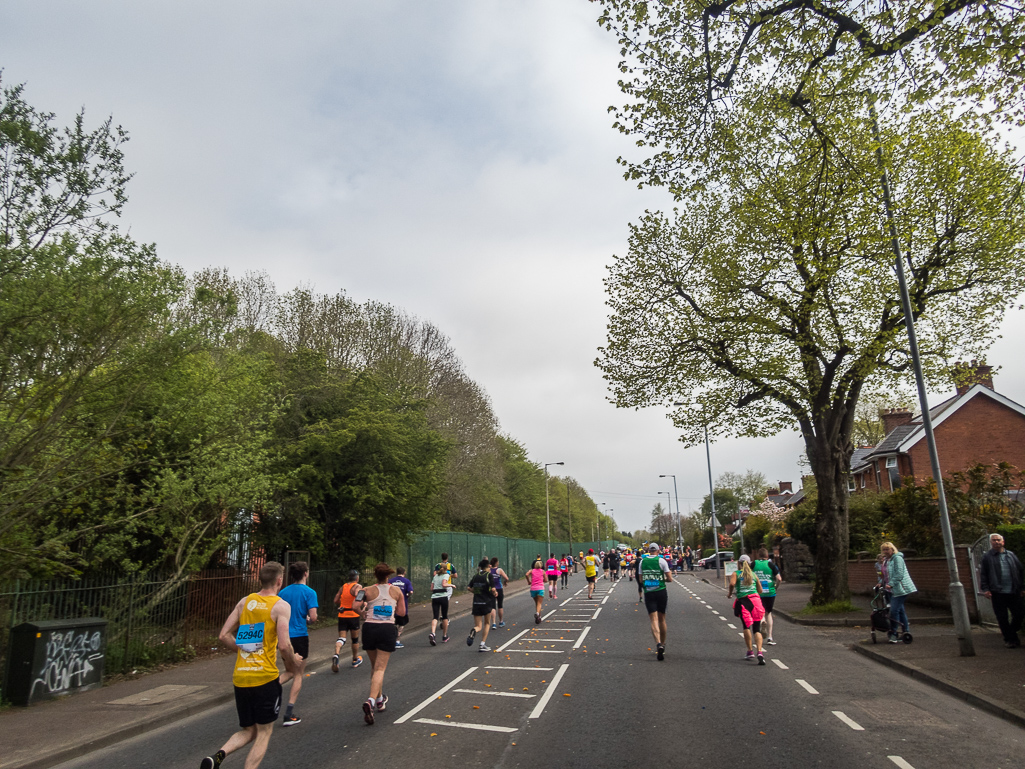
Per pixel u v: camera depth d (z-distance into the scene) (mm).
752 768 6004
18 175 9180
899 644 12812
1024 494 25000
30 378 9828
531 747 6809
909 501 18828
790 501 57969
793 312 17547
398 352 36719
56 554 10984
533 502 71375
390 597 8602
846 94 9711
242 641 5793
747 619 11812
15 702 9359
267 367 16797
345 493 20469
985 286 17562
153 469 13070
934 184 16031
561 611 22516
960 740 6828
